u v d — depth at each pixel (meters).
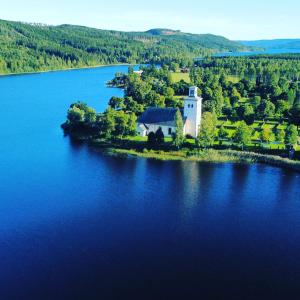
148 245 80.38
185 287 67.31
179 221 91.19
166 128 156.00
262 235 85.69
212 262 74.88
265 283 68.94
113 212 95.00
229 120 188.38
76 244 80.00
